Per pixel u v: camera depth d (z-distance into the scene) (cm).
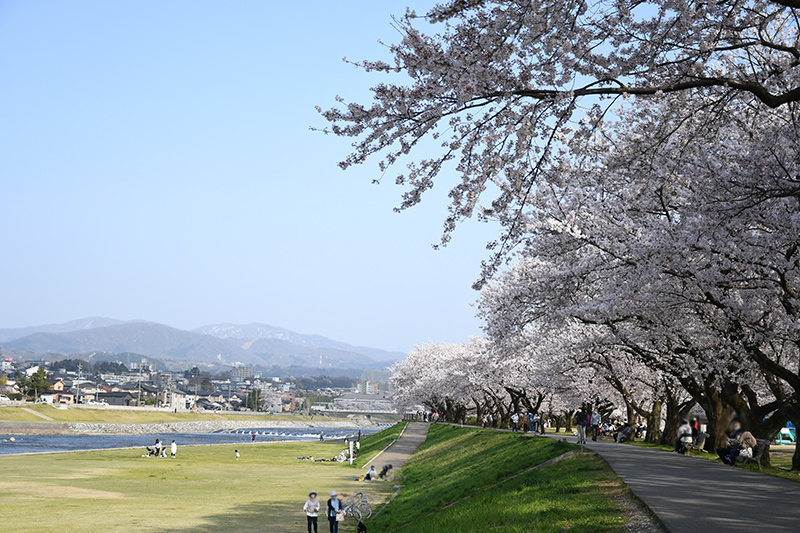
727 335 2256
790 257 1791
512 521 1415
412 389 10638
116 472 4262
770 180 1534
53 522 2209
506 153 1023
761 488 1497
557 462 2389
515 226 1226
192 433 14600
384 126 991
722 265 1830
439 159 1028
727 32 1159
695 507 1198
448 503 2409
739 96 1463
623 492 1462
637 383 4244
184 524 2233
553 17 896
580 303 2478
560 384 4925
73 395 19538
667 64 1084
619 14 1017
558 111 991
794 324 1944
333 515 2064
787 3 883
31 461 4925
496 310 2673
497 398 7800
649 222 1980
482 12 906
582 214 2194
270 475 4331
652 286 2012
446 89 934
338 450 7912
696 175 1619
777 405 2459
